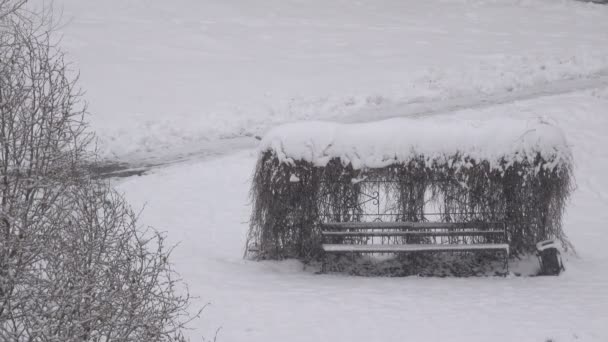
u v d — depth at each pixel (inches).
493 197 446.9
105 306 241.6
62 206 260.5
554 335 322.7
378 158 441.4
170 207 568.1
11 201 257.4
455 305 367.2
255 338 321.4
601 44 1235.2
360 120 826.2
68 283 246.5
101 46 1128.8
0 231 254.4
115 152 717.9
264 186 445.7
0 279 242.1
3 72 274.5
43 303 240.5
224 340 319.0
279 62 1122.0
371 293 387.9
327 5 1560.0
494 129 449.1
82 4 1357.0
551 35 1338.6
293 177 441.4
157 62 1085.1
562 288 397.7
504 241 447.2
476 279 425.1
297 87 976.9
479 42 1267.2
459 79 985.5
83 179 277.6
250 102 904.9
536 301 373.1
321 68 1086.4
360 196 458.0
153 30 1264.8
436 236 458.0
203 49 1182.9
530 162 444.1
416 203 447.2
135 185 614.2
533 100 845.2
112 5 1380.4
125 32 1228.5
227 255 468.1
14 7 327.0
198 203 579.8
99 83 952.3
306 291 389.1
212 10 1438.2
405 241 456.8
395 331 331.0
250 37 1275.8
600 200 601.9
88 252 245.9
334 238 447.2
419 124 452.8
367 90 952.3
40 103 271.6
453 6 1612.9
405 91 940.6
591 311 354.9
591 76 1004.6
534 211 447.8
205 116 836.0
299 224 448.5
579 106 802.8
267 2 1537.9
